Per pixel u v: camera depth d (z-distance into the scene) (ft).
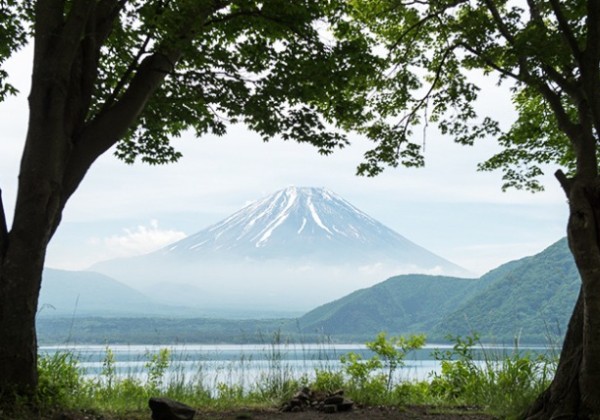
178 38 28.96
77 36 26.25
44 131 25.44
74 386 28.89
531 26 28.14
